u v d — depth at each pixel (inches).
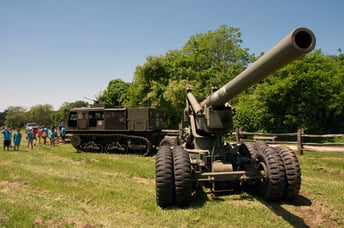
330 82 754.8
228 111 244.8
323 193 258.4
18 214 203.0
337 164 391.2
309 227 185.8
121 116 572.4
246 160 252.7
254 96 863.1
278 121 797.9
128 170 377.1
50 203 234.5
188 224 190.7
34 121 3110.2
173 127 1034.1
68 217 201.5
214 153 258.5
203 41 1359.5
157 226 187.8
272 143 529.7
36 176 335.0
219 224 190.1
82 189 277.4
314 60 779.4
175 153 230.5
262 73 161.6
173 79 1078.4
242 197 245.8
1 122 3518.7
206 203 231.0
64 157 515.2
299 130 470.0
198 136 266.8
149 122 557.9
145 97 1043.3
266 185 229.5
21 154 555.8
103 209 224.4
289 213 207.9
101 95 1718.8
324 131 792.9
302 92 752.3
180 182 215.8
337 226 187.5
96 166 413.1
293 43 128.6
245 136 840.9
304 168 379.6
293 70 757.9
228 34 1382.9
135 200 241.6
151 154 569.6
